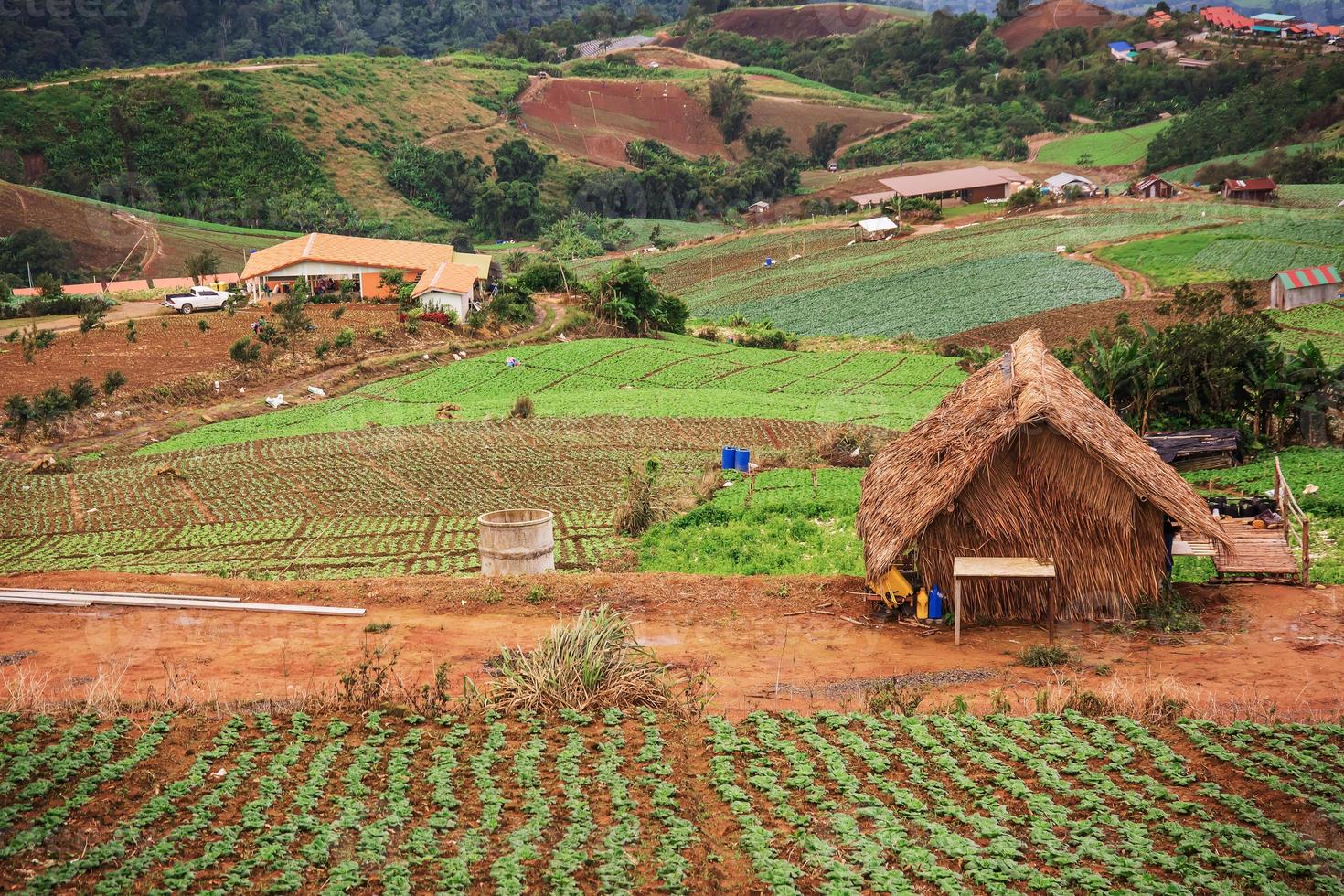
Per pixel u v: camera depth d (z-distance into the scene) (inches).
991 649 650.8
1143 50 7765.8
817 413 1987.0
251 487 1492.4
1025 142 6820.9
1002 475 681.0
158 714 526.0
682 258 4783.5
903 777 468.8
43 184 5078.7
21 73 6338.6
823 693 581.3
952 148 6934.1
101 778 452.4
